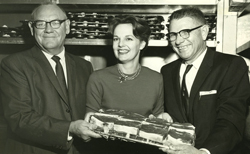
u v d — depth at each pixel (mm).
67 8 2471
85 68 1857
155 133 1302
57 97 1622
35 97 1606
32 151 1644
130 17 1577
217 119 1498
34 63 1646
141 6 2348
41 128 1508
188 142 1291
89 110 1643
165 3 2213
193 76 1636
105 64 2607
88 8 2471
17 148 1662
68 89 1681
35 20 1670
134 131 1320
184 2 2203
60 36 1690
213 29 2340
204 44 1648
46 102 1595
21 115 1539
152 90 1658
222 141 1371
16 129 1547
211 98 1532
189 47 1563
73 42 2229
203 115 1532
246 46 1957
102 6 2383
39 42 1703
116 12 2533
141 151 1679
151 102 1650
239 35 2426
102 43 2219
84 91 1746
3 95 1627
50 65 1660
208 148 1342
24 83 1605
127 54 1576
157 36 2219
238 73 1536
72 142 1708
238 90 1508
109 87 1630
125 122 1371
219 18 2209
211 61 1607
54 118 1543
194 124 1554
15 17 2668
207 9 2379
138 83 1644
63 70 1708
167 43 2164
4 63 1664
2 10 2598
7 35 2312
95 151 1753
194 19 1554
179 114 1631
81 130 1414
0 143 2160
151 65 2568
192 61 1644
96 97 1647
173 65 1769
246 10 2234
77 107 1685
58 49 1723
